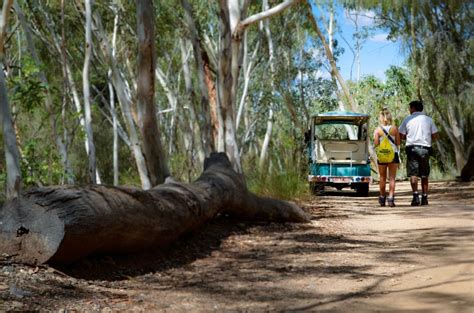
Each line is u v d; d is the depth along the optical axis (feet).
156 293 17.21
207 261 22.43
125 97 57.93
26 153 43.11
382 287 17.46
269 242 26.58
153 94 31.73
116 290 17.28
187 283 18.69
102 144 116.98
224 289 17.81
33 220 17.81
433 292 16.28
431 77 92.99
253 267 21.24
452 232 26.73
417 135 41.09
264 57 96.73
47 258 17.65
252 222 31.53
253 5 86.12
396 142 41.75
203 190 26.68
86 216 17.83
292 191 46.32
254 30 96.78
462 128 99.09
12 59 66.18
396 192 62.64
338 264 21.27
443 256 21.43
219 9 43.52
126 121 56.90
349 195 63.21
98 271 19.01
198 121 77.61
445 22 92.12
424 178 41.37
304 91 99.40
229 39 43.70
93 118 114.21
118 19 73.61
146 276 19.47
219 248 25.02
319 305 15.74
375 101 135.23
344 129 71.15
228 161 31.86
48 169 44.73
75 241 17.80
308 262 21.81
